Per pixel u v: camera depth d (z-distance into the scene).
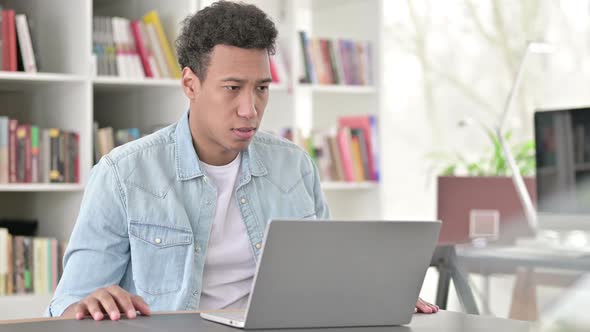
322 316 1.40
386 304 1.44
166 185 1.98
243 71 1.84
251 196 2.07
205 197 2.01
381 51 4.31
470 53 5.80
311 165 2.26
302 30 4.49
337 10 4.48
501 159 4.91
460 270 2.46
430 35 5.74
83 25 3.49
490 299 3.27
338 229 1.35
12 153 3.40
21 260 3.41
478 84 5.80
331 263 1.37
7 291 3.38
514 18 5.85
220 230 2.03
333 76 4.24
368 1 4.34
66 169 3.50
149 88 3.81
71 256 1.92
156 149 2.02
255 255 2.04
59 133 3.49
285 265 1.33
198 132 2.00
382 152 4.29
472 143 5.71
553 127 3.75
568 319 0.69
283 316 1.37
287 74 4.08
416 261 1.45
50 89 3.71
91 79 3.50
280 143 2.21
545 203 3.77
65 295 1.86
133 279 1.93
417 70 5.69
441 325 1.47
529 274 3.28
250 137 1.89
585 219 3.62
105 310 1.53
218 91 1.86
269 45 1.89
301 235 1.32
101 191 1.93
